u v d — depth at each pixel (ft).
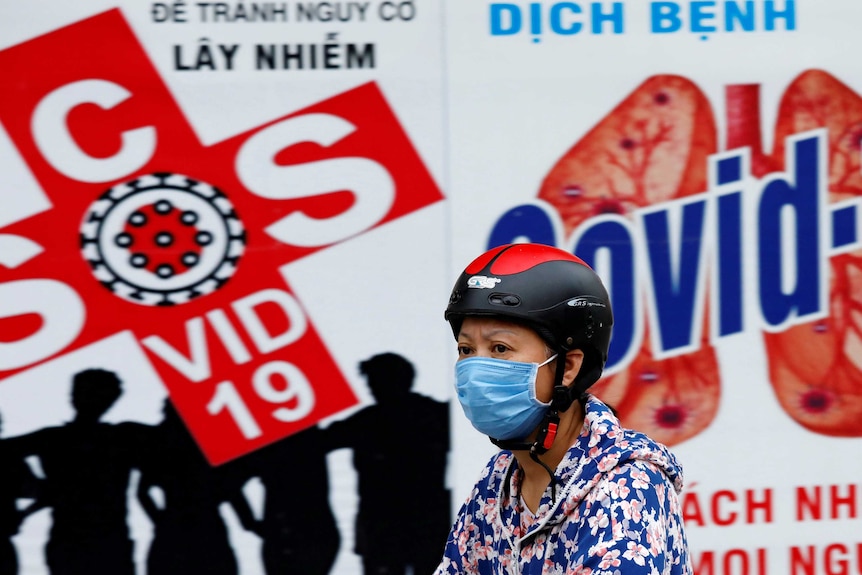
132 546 31.04
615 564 16.14
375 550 31.63
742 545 32.60
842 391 32.73
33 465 30.68
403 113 31.14
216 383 31.19
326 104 30.99
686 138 32.01
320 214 31.17
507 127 31.42
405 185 31.27
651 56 31.76
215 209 30.94
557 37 31.40
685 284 32.35
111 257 30.73
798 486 32.68
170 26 30.50
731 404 32.60
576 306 17.17
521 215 31.63
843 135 32.45
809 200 32.50
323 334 31.35
